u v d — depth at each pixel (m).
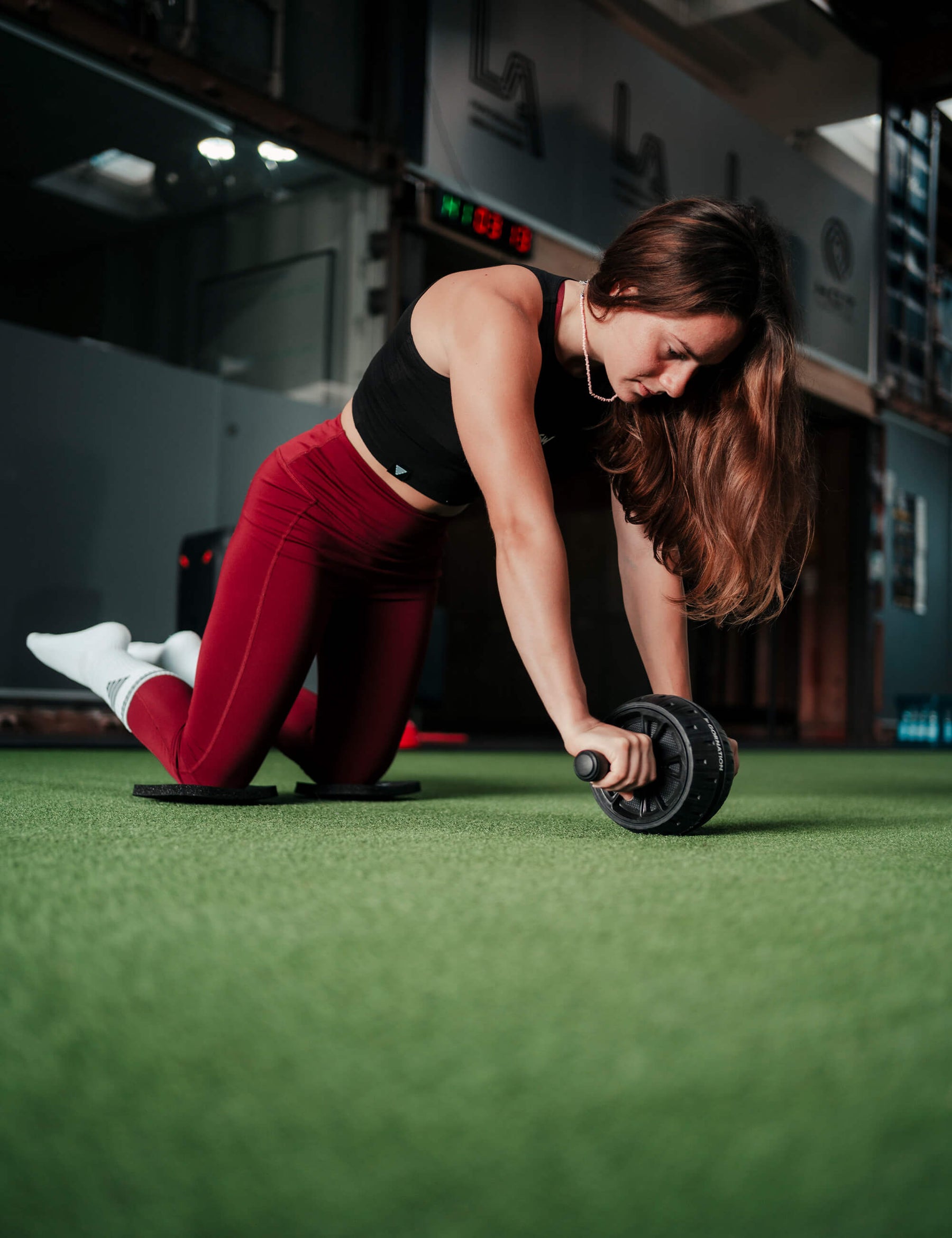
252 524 1.60
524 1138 0.40
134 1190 0.36
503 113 6.27
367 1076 0.46
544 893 0.86
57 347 5.09
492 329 1.24
